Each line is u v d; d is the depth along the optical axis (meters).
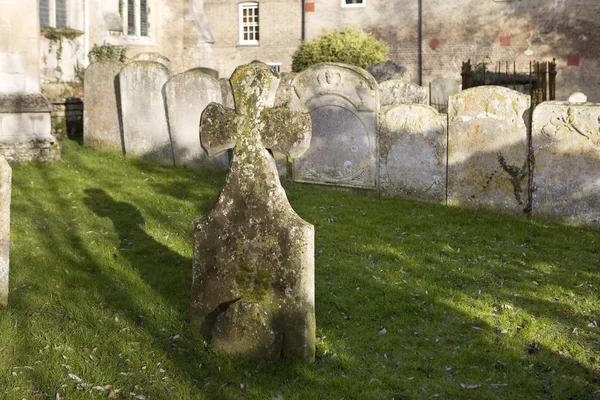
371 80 11.02
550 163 9.80
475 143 10.38
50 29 19.31
